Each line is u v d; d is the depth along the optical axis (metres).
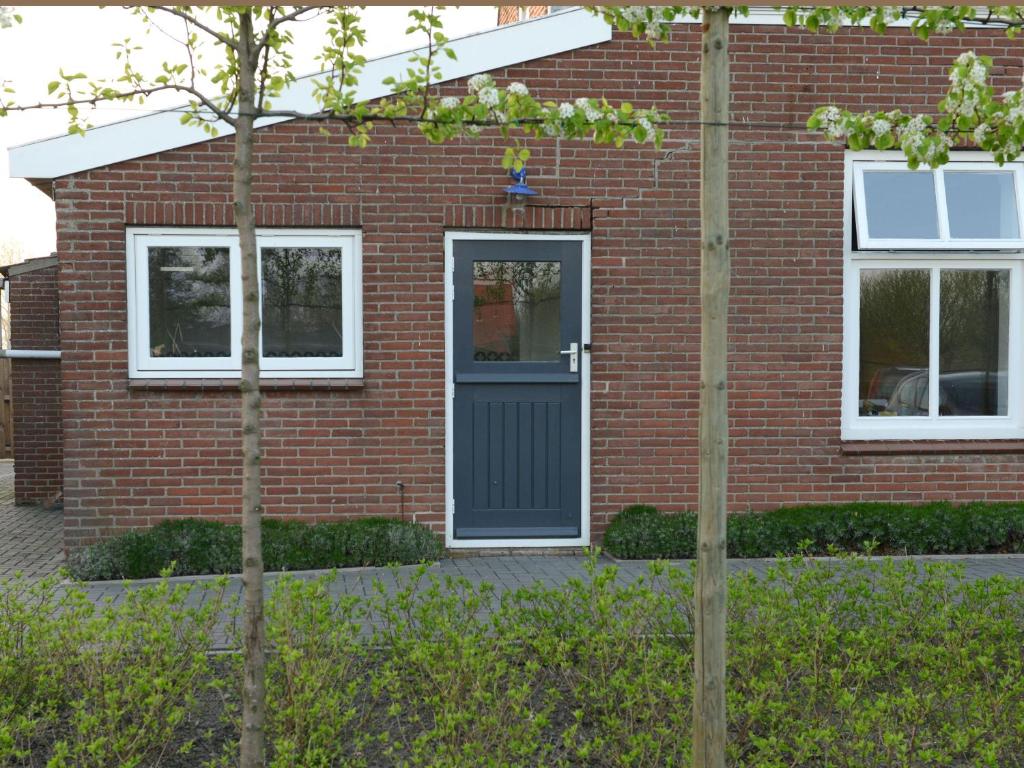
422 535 7.37
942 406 8.34
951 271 8.30
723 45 3.15
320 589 4.41
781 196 7.95
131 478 7.45
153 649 4.05
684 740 3.60
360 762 3.58
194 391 7.48
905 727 3.80
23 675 4.02
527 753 3.41
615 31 7.73
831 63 7.95
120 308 7.43
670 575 4.62
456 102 4.16
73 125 4.16
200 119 4.47
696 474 7.91
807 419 8.02
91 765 3.56
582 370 7.88
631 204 7.81
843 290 8.02
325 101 4.12
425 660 3.96
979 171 8.33
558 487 7.92
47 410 11.39
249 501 3.35
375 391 7.66
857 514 7.68
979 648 4.27
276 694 3.90
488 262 7.81
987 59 4.30
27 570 7.58
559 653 4.11
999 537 7.68
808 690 4.15
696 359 7.90
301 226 7.58
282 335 7.68
